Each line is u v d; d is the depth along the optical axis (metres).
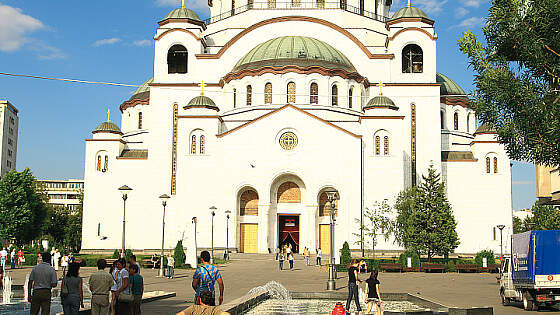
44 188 90.88
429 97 67.75
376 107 62.91
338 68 66.62
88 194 68.81
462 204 66.44
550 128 18.91
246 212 64.06
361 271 47.84
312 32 72.75
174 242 63.22
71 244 107.75
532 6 19.48
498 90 19.97
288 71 65.31
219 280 17.08
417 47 70.31
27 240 79.38
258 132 63.31
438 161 66.31
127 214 68.25
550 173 42.91
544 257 23.45
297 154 62.69
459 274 46.53
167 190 67.12
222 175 63.03
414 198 55.41
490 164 66.75
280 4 74.81
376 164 62.00
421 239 53.19
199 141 63.88
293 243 64.56
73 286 17.23
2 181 76.31
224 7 77.88
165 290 32.16
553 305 26.25
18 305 26.38
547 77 19.92
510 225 65.56
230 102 68.50
